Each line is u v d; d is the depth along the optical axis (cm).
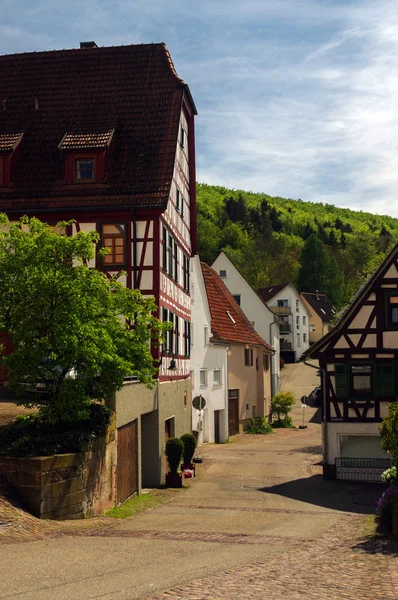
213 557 1162
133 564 1070
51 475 1427
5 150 2503
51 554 1114
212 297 4397
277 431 4653
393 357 2650
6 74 2852
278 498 2122
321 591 925
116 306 1681
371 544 1356
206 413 3800
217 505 1938
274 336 5753
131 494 2019
